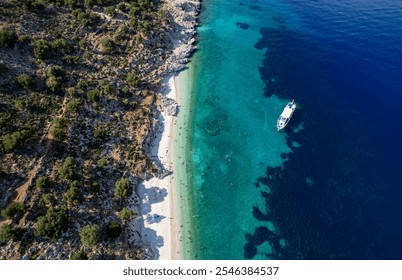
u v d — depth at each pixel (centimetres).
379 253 6100
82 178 6331
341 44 10900
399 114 8538
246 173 7319
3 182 5684
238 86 9406
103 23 9494
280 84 9525
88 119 7250
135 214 6278
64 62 7988
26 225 5419
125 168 6875
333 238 6312
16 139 5962
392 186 7081
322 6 12875
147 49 9444
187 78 9494
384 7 12519
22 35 7838
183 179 7094
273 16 12431
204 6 12731
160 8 11125
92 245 5525
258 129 8244
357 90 9244
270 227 6475
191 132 8050
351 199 6875
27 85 6944
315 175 7294
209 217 6550
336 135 8100
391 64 9981
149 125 7775
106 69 8450
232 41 11075
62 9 9188
